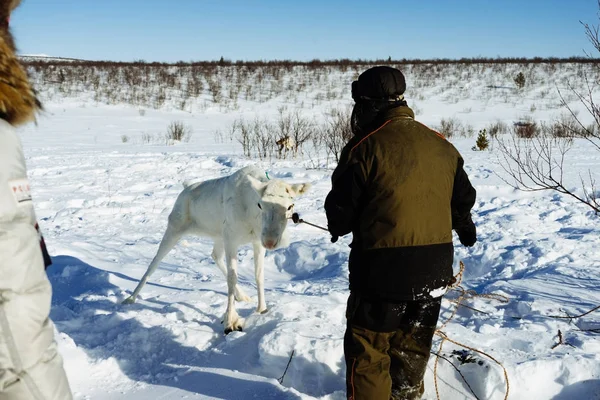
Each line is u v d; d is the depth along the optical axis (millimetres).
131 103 38906
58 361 1665
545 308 4711
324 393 3441
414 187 2668
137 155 17281
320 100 42906
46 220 9359
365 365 2867
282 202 4223
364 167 2699
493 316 4707
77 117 32469
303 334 3879
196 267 6855
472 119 34719
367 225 2736
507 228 8172
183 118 34500
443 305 5039
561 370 3375
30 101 1649
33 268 1561
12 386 1543
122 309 5062
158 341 4223
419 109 39625
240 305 4992
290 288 5754
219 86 45094
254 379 3508
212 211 5129
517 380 3303
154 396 3418
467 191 2965
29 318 1552
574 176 12148
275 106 40562
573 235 7547
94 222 9281
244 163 15414
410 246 2688
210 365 3906
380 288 2719
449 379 3414
